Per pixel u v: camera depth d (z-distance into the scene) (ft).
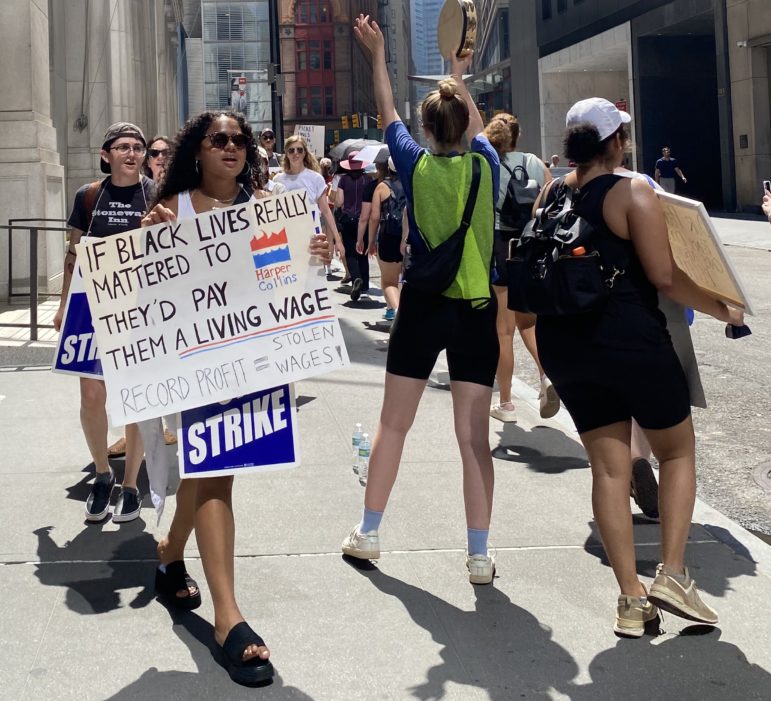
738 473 19.52
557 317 11.96
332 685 10.89
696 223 11.55
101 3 71.92
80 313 15.21
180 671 11.15
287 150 30.89
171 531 12.78
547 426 22.48
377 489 14.17
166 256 11.64
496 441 21.21
